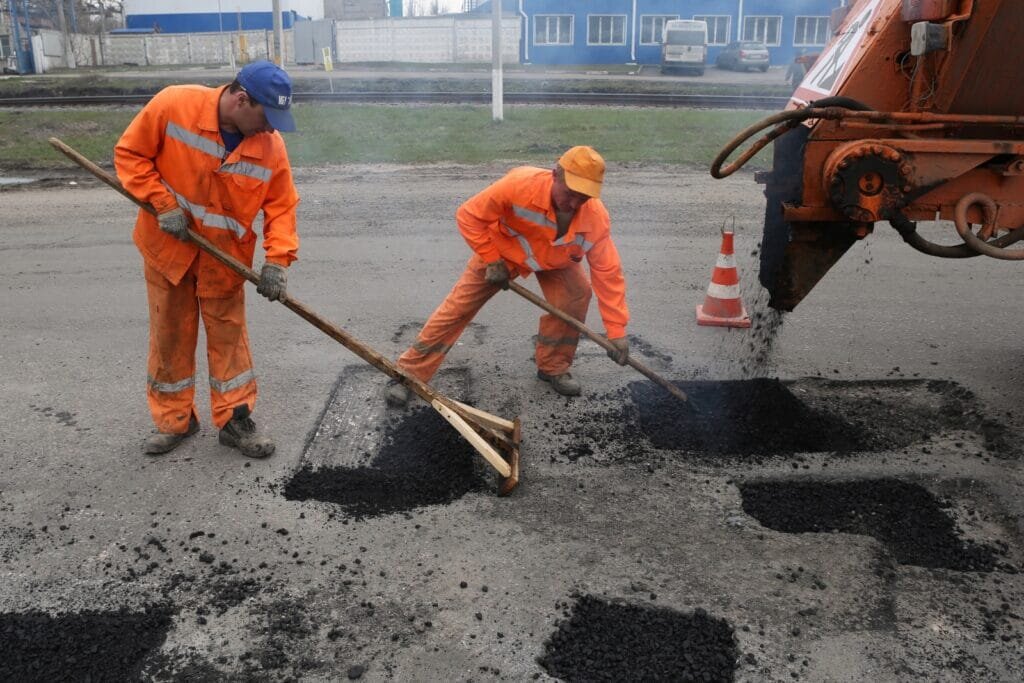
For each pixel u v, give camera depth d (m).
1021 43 3.23
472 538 3.15
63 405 4.23
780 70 30.78
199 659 2.58
